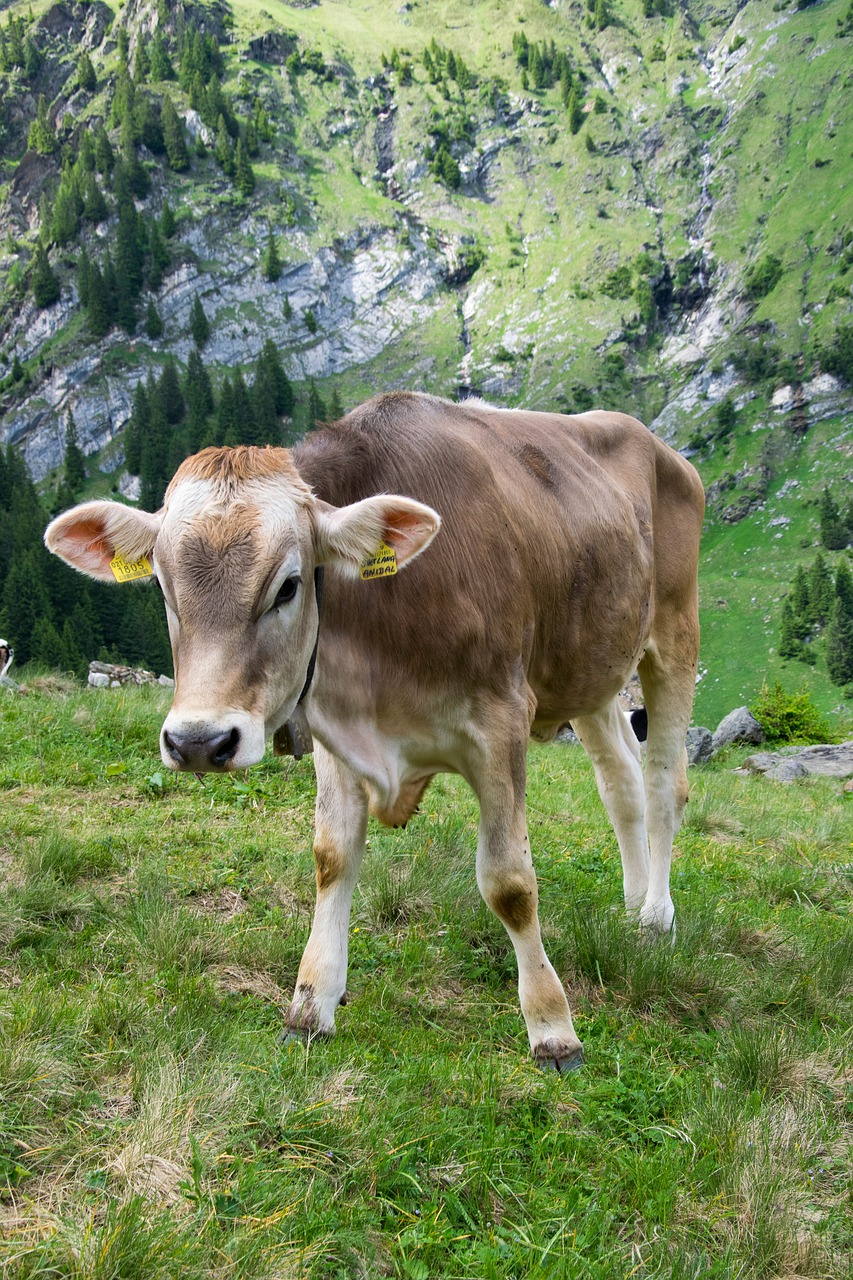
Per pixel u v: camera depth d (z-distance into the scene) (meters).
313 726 3.89
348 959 4.93
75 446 174.62
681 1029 4.78
